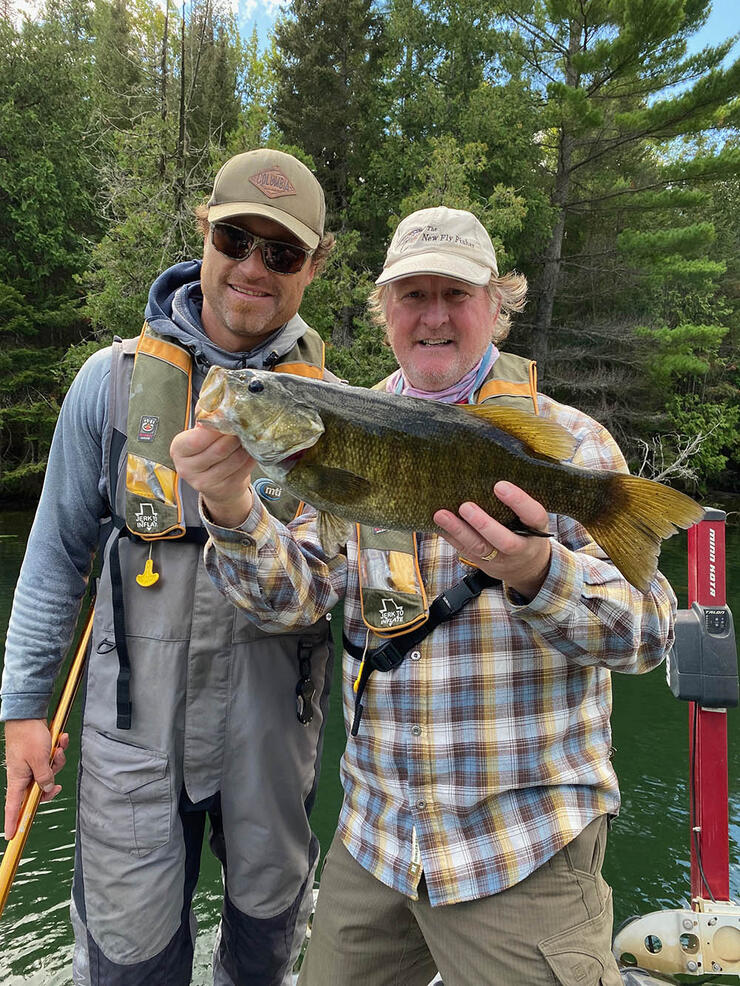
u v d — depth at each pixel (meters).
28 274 21.66
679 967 3.00
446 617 2.02
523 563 1.74
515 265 18.56
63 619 2.39
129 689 2.23
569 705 2.04
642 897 4.21
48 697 2.37
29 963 3.49
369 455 1.78
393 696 2.08
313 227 2.44
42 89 21.12
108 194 15.89
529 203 18.22
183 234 13.60
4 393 20.31
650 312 21.75
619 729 6.69
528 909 1.90
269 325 2.45
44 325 21.00
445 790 1.99
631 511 1.82
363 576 2.12
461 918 1.95
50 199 20.75
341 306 16.41
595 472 1.84
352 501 1.80
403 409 1.79
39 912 3.91
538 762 1.98
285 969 2.47
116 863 2.19
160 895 2.20
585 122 17.23
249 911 2.36
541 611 1.82
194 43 19.62
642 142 20.88
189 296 2.58
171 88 16.97
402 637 2.06
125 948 2.17
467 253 2.17
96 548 2.48
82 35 25.36
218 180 2.39
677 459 19.88
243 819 2.31
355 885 2.17
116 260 13.80
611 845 4.77
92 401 2.37
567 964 1.84
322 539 1.90
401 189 19.36
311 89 20.34
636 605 1.94
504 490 1.67
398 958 2.18
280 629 2.19
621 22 17.61
